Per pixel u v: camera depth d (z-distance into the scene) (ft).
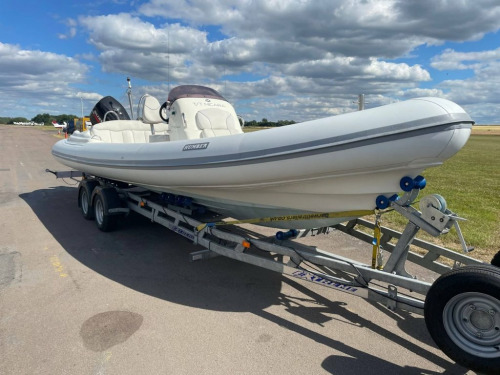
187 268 14.74
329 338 10.03
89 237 18.47
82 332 10.03
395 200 10.07
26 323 10.45
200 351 9.29
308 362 8.98
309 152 9.84
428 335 10.29
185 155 12.74
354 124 9.29
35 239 18.03
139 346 9.45
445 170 51.44
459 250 16.76
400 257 10.15
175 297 12.25
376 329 10.55
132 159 14.97
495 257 10.55
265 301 12.11
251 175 11.16
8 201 26.91
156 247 17.11
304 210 12.09
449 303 8.04
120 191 19.79
